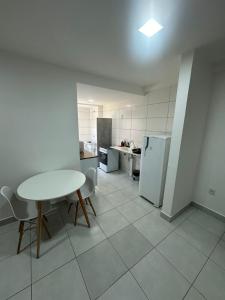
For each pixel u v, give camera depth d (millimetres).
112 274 1320
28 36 1355
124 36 1337
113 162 4160
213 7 978
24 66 1770
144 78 2496
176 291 1198
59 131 2176
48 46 1528
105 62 1890
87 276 1298
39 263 1411
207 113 2125
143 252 1553
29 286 1217
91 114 5504
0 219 1921
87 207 2373
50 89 1987
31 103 1888
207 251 1583
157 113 3002
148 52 1624
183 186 2127
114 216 2152
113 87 2572
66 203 2455
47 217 2109
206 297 1162
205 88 1919
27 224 1935
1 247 1587
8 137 1816
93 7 1000
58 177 1952
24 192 1534
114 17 1093
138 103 3432
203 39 1360
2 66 1652
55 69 1980
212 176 2174
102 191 2949
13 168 1912
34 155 2031
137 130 3592
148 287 1223
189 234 1825
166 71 2164
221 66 1872
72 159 2393
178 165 1875
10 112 1778
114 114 4352
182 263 1438
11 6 991
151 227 1935
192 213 2270
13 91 1753
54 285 1226
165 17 1080
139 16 1078
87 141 5633
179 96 1730
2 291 1181
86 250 1565
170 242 1692
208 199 2258
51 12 1054
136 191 2963
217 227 1964
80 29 1250
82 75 2207
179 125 1773
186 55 1617
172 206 2010
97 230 1862
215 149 2104
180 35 1303
